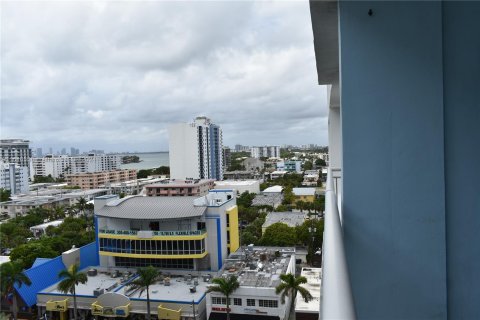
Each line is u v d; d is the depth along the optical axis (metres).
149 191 68.00
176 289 29.12
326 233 1.39
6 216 66.38
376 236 1.98
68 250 37.88
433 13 1.91
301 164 149.00
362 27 1.96
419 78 1.93
